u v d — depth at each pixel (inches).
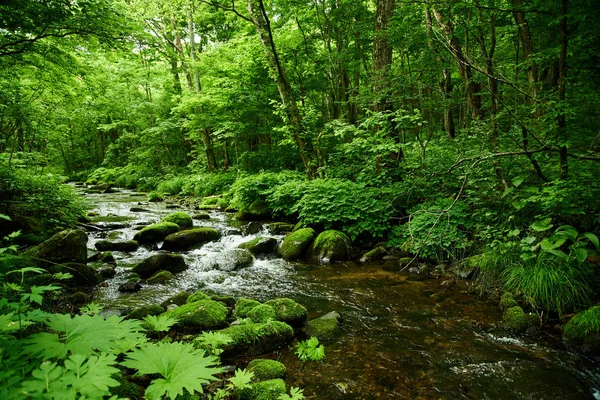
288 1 576.1
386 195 336.2
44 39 282.7
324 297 213.2
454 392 122.5
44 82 338.6
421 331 167.9
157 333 152.3
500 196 241.4
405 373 133.5
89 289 218.2
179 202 636.1
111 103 860.6
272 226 382.0
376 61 369.7
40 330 115.3
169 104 928.3
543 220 183.5
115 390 101.9
